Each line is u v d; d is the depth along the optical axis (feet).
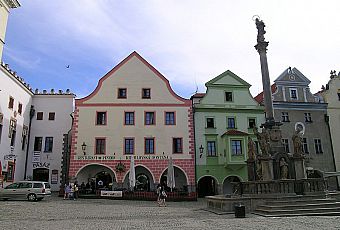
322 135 125.80
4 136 111.34
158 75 123.65
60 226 41.81
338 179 122.11
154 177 112.88
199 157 116.47
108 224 43.88
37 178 131.44
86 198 100.22
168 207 72.79
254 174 75.97
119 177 112.27
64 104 138.31
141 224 43.86
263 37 82.17
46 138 134.41
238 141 116.57
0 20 103.91
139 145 115.75
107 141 115.44
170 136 117.39
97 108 118.52
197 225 42.39
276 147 71.72
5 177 111.86
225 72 127.54
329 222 42.93
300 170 69.72
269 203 57.52
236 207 51.52
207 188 119.96
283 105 125.70
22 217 51.67
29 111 134.92
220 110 122.62
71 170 112.16
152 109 119.75
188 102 121.29
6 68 110.11
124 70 123.44
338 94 132.05
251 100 125.90
